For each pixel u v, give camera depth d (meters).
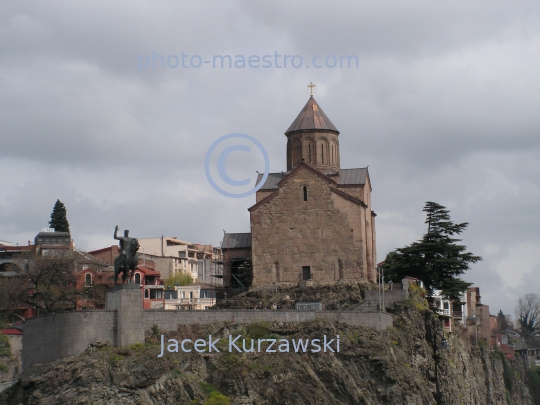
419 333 112.00
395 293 114.50
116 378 89.00
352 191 122.25
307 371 97.00
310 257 119.50
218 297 128.38
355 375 99.69
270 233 120.75
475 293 176.88
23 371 95.50
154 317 95.19
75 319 91.31
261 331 99.19
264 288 119.69
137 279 151.88
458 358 131.25
